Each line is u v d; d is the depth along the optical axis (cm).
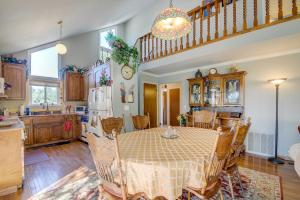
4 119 325
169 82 569
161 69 496
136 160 137
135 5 509
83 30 536
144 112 539
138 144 184
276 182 246
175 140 201
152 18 570
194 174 136
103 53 661
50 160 347
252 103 392
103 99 404
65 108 543
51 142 469
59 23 367
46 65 518
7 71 404
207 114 314
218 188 157
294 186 234
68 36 529
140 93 528
